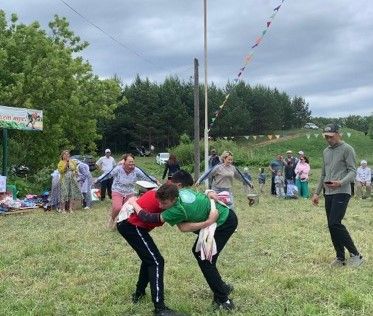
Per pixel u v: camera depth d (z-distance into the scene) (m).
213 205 5.62
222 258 8.45
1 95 23.58
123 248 9.39
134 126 75.44
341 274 7.12
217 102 79.38
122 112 75.75
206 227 5.60
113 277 7.33
